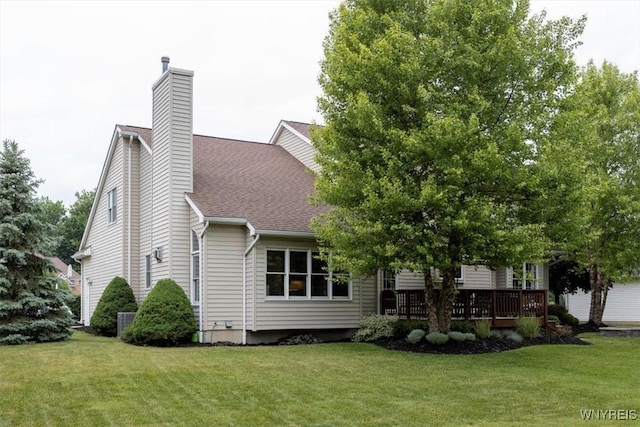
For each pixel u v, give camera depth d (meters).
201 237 16.91
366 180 13.70
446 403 8.88
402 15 14.34
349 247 14.72
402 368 11.84
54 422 7.59
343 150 14.68
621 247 21.25
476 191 13.58
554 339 17.17
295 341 17.14
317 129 15.89
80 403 8.58
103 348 15.03
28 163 18.02
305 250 17.80
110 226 23.44
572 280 28.66
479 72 13.48
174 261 17.61
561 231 14.02
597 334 20.70
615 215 21.14
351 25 14.80
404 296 18.50
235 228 17.28
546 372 11.63
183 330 16.06
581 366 12.43
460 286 22.08
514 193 13.68
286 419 7.82
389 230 13.80
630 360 13.33
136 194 21.88
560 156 13.30
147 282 20.75
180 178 17.95
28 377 10.51
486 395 9.45
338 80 14.49
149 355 13.45
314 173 16.88
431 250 13.51
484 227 13.01
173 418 7.80
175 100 18.11
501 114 13.77
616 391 9.87
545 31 13.94
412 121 14.09
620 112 21.80
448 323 15.33
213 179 19.36
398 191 12.88
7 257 17.11
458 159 12.59
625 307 32.09
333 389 9.70
